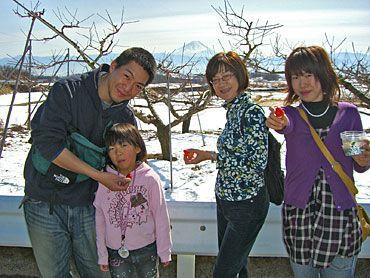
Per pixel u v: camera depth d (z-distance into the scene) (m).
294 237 2.50
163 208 2.72
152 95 6.40
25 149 6.56
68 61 5.66
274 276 3.53
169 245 2.74
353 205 2.46
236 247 2.71
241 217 2.64
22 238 3.42
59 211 2.63
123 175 2.68
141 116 5.78
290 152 2.51
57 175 2.53
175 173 5.06
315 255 2.44
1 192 4.42
